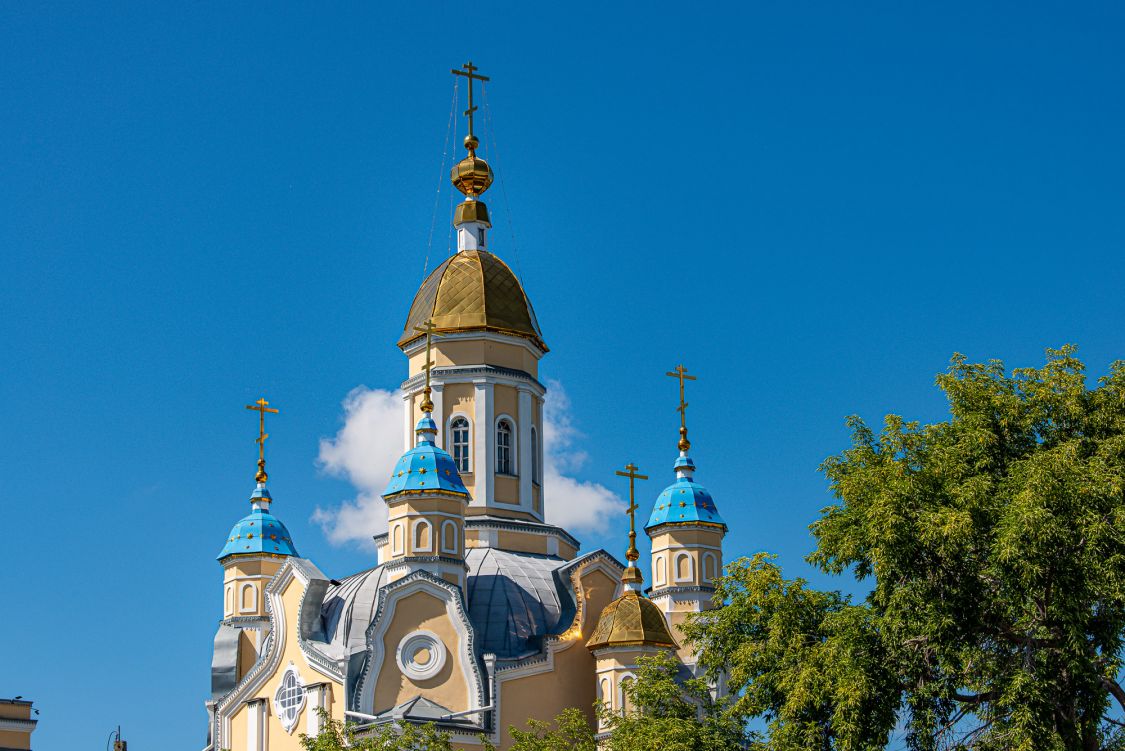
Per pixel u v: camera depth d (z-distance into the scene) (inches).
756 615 2097.7
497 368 3006.9
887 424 2062.0
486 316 3024.1
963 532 1831.9
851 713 1889.8
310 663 2637.8
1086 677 1820.9
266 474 3189.0
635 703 2283.5
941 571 1892.2
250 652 3038.9
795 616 2048.5
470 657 2596.0
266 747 2701.8
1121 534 1834.4
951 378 2089.1
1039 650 1847.9
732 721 2214.6
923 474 1959.9
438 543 2655.0
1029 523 1796.3
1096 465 1899.6
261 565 3075.8
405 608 2600.9
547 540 2952.8
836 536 1978.3
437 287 3073.3
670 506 2817.4
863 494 1956.2
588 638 2731.3
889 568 1878.7
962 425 2043.6
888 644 1913.1
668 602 2765.7
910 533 1877.5
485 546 2893.7
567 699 2669.8
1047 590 1843.0
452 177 3193.9
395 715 2498.8
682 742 2124.8
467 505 2933.1
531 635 2719.0
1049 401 2043.6
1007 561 1827.0
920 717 1904.5
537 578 2822.3
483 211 3176.7
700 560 2780.5
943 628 1876.2
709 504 2829.7
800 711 1967.3
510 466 2997.0
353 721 2500.0
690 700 2659.9
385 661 2573.8
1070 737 1836.9
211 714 2987.2
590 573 2797.7
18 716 2977.4
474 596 2751.0
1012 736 1801.2
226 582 3095.5
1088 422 2034.9
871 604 1968.5
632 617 2630.4
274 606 2760.8
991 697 1879.9
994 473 2012.8
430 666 2583.7
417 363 3058.6
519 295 3095.5
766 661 2047.2
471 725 2568.9
